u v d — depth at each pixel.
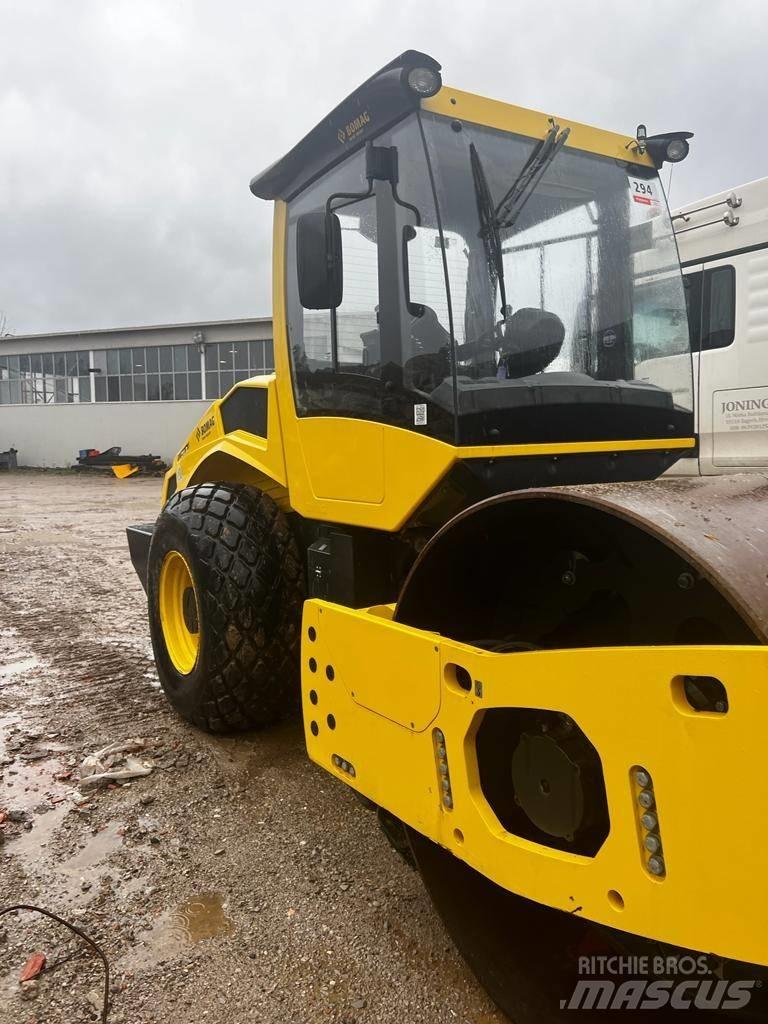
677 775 1.29
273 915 2.32
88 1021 1.91
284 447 3.15
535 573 2.04
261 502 3.46
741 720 1.20
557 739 1.63
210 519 3.38
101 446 30.67
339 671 2.16
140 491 20.25
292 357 3.04
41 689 4.29
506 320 2.46
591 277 2.72
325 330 2.81
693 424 2.93
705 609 1.60
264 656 3.34
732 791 1.22
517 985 1.88
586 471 2.57
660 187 2.96
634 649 1.35
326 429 2.83
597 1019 1.76
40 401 32.12
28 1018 1.92
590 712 1.43
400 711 1.92
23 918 2.30
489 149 2.51
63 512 14.52
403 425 2.46
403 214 2.43
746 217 5.99
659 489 1.70
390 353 2.49
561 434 2.49
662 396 2.78
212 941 2.20
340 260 2.67
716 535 1.43
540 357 2.55
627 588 1.79
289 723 3.75
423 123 2.38
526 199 2.55
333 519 2.85
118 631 5.60
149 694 4.19
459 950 1.97
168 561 3.74
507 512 1.78
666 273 2.93
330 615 2.19
